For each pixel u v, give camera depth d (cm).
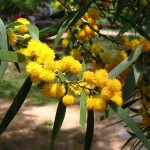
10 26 28
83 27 36
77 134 113
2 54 26
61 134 113
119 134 113
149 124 36
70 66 26
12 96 153
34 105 140
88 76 26
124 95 31
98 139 110
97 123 120
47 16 263
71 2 43
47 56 25
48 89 26
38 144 107
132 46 34
